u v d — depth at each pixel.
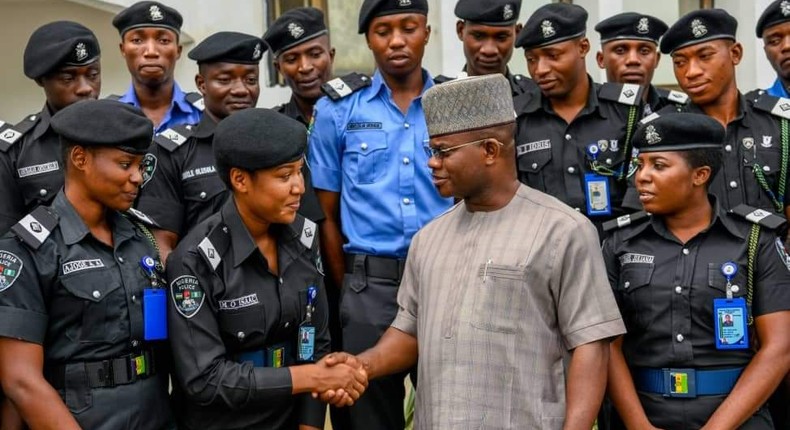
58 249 2.78
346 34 6.37
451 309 2.68
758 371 3.00
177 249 2.95
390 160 3.70
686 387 3.07
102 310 2.79
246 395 2.83
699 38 3.70
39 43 3.61
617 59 4.73
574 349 2.63
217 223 2.96
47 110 3.69
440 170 2.71
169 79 4.27
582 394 2.58
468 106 2.65
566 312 2.63
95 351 2.79
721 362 3.06
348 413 3.72
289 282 3.02
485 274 2.65
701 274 3.10
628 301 3.18
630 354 3.19
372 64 6.40
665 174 3.10
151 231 3.25
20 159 3.58
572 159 3.78
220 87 3.86
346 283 3.67
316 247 3.14
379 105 3.78
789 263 3.09
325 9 6.35
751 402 2.96
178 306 2.87
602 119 3.82
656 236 3.22
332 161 3.78
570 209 2.70
